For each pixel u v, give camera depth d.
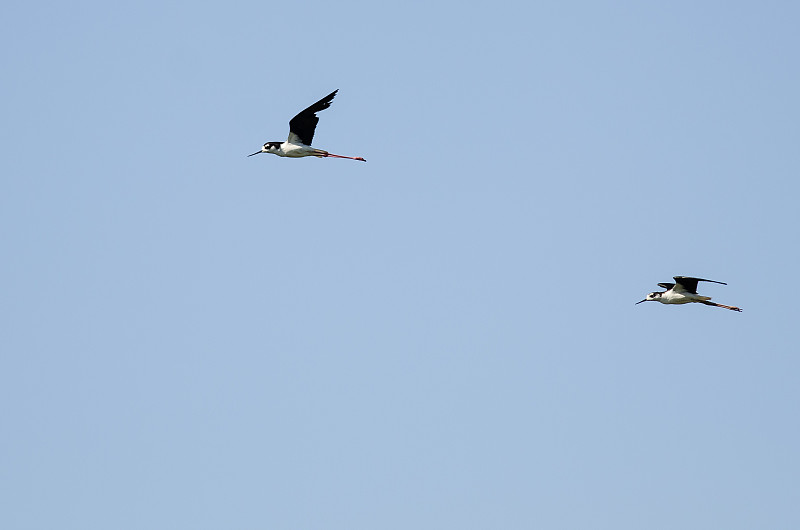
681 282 46.78
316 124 46.00
